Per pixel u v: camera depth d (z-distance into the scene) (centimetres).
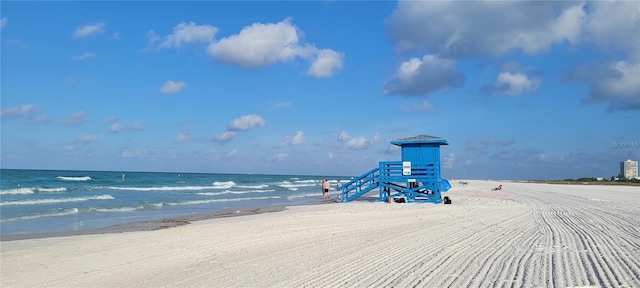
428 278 654
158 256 966
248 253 966
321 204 2670
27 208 2272
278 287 652
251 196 3791
